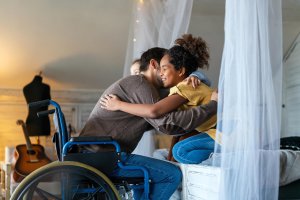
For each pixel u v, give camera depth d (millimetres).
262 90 1549
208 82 2211
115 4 3846
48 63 4371
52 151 4152
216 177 1785
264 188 1550
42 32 4020
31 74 4480
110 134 1999
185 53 2184
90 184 1878
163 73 2174
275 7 1569
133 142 2043
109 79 4762
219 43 4270
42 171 1730
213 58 4332
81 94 4871
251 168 1548
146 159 2000
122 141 2006
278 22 1570
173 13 3023
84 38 4172
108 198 1802
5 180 3637
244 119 1566
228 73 1621
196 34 4176
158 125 1959
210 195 1858
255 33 1550
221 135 1686
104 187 1787
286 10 3811
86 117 4883
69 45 4219
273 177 1551
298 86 4594
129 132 2018
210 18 4043
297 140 3568
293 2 3586
